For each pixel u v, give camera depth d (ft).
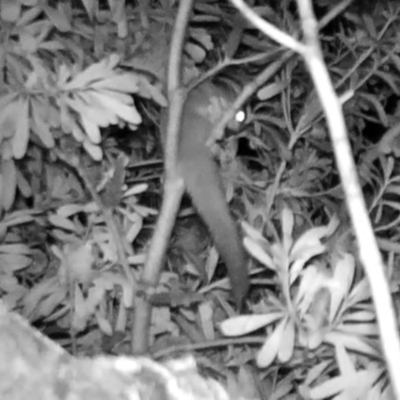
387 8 14.46
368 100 14.70
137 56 12.79
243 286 11.88
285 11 13.52
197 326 12.66
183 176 11.84
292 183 13.76
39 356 8.30
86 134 11.75
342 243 11.72
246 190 13.56
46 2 12.46
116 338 12.22
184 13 11.41
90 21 13.10
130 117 11.28
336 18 15.05
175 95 11.63
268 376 12.19
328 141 13.93
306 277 10.48
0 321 8.59
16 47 11.91
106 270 12.19
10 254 12.48
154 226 13.20
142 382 8.27
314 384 11.61
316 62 7.37
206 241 14.03
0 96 11.49
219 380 11.41
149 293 11.93
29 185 13.66
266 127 13.80
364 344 10.37
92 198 12.69
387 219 14.10
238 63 12.57
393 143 13.33
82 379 8.15
